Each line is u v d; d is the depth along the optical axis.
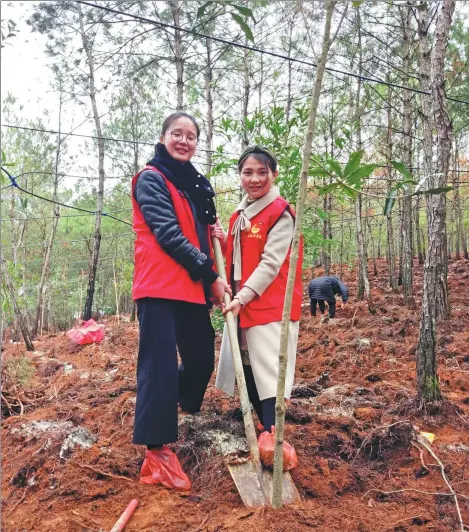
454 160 12.75
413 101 9.59
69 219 17.48
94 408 3.59
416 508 2.23
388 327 6.59
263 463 2.32
